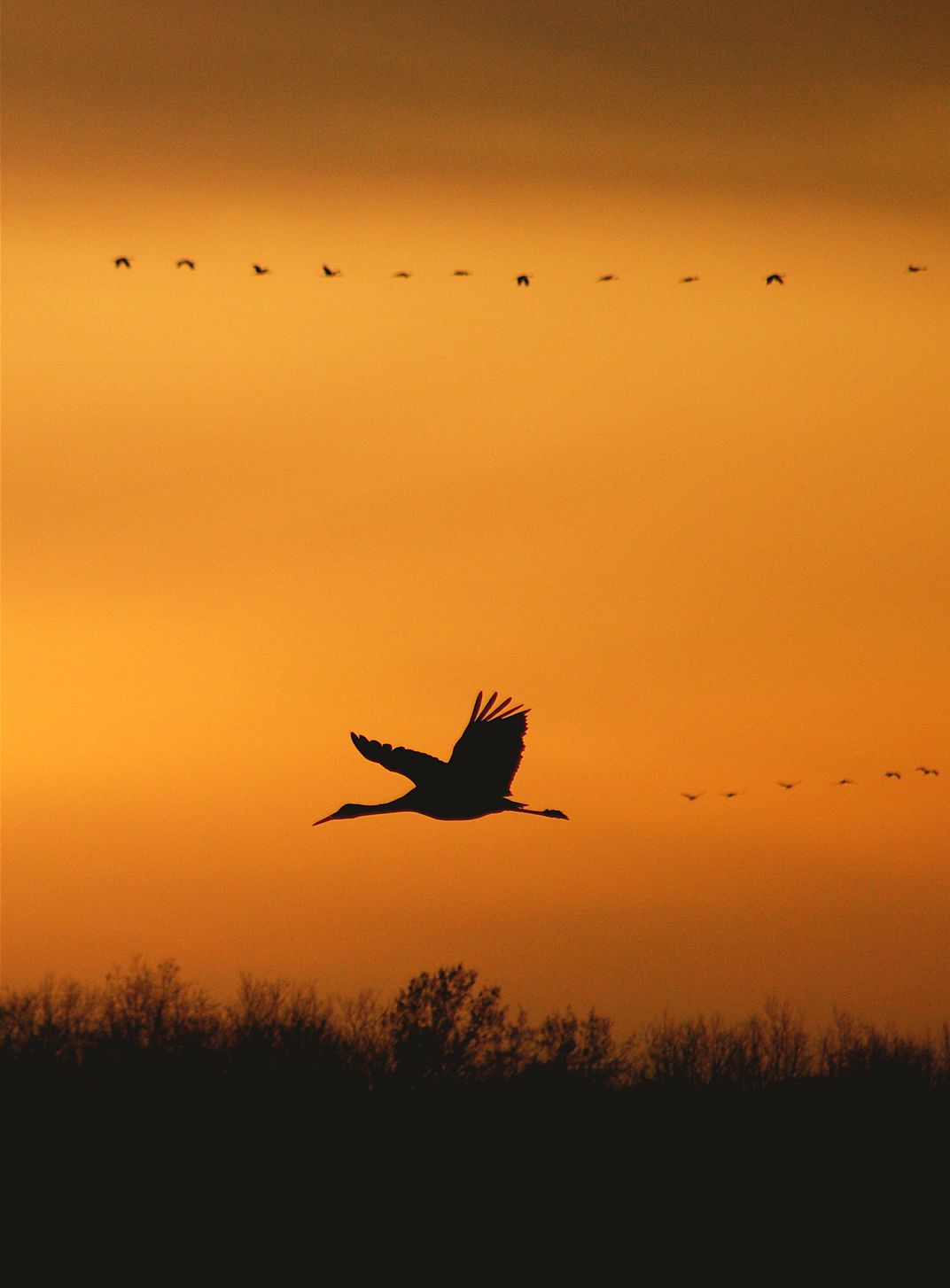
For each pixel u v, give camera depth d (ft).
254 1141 144.87
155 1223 137.28
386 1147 146.92
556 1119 153.89
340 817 45.39
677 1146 155.02
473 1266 137.39
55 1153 141.79
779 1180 152.76
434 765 45.83
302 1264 135.44
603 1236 143.43
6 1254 132.46
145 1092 146.92
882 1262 142.31
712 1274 139.85
